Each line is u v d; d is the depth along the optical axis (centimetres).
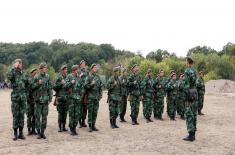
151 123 1650
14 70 1176
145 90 1697
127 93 1652
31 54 14150
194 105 1217
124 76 1633
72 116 1302
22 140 1196
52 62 13525
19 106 1194
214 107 2541
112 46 15462
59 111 1379
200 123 1691
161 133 1373
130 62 7588
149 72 1717
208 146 1148
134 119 1603
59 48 15138
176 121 1739
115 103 1482
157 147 1116
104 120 1741
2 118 1794
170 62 7944
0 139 1212
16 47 15288
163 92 1791
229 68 8756
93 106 1391
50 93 1246
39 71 1241
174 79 1806
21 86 1190
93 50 14138
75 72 1338
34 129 1309
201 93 1997
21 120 1200
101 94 1417
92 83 1369
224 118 1889
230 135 1359
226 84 5419
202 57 8962
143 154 1019
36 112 1231
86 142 1177
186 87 1215
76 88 1311
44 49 14300
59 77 1360
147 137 1284
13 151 1033
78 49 13925
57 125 1555
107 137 1272
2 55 14300
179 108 1834
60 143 1155
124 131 1408
